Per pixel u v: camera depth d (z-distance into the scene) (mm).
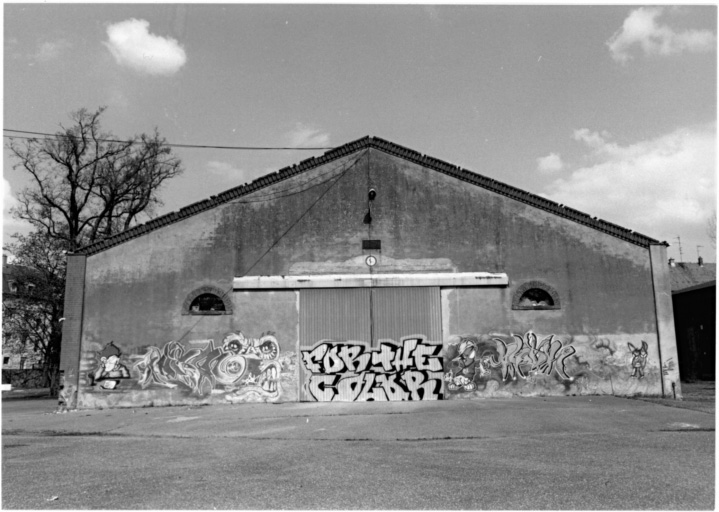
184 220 20328
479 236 20234
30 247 33781
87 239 33938
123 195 34594
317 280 19922
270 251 20203
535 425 13570
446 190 20516
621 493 7188
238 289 19953
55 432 14539
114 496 7379
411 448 10906
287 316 19875
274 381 19562
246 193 20500
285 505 6852
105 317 19797
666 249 20172
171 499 7176
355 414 16156
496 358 19609
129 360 19594
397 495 7219
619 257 20125
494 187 20438
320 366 19625
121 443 12289
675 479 7895
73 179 33281
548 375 19516
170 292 19938
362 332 19750
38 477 8648
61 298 34344
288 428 13984
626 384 19516
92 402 19391
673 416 14703
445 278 19906
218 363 19609
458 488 7527
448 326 19766
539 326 19750
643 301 19922
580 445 10883
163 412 17891
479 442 11531
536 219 20328
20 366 45781
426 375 19516
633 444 10898
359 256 20156
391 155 20781
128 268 20047
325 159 20672
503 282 19875
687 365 31688
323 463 9391
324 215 20391
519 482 7809
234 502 7012
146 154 34812
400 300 19922
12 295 34906
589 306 19859
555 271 20047
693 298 31266
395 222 20344
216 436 13109
